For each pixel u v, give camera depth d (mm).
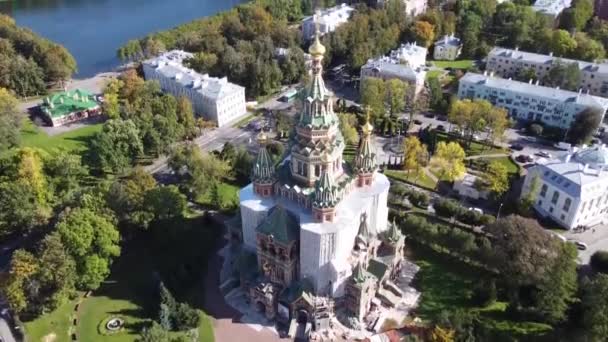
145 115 194000
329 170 115938
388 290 127500
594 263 137000
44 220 143500
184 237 148875
